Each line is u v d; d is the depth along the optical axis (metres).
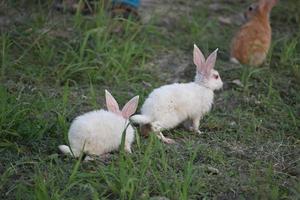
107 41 8.04
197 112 6.29
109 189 5.10
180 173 5.44
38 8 8.85
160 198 4.99
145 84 7.42
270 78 7.53
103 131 5.56
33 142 5.82
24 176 5.34
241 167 5.71
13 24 8.36
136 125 6.29
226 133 6.41
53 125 6.04
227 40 8.76
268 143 6.20
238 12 9.95
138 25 8.52
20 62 7.52
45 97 6.77
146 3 9.90
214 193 5.23
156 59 8.12
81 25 8.40
